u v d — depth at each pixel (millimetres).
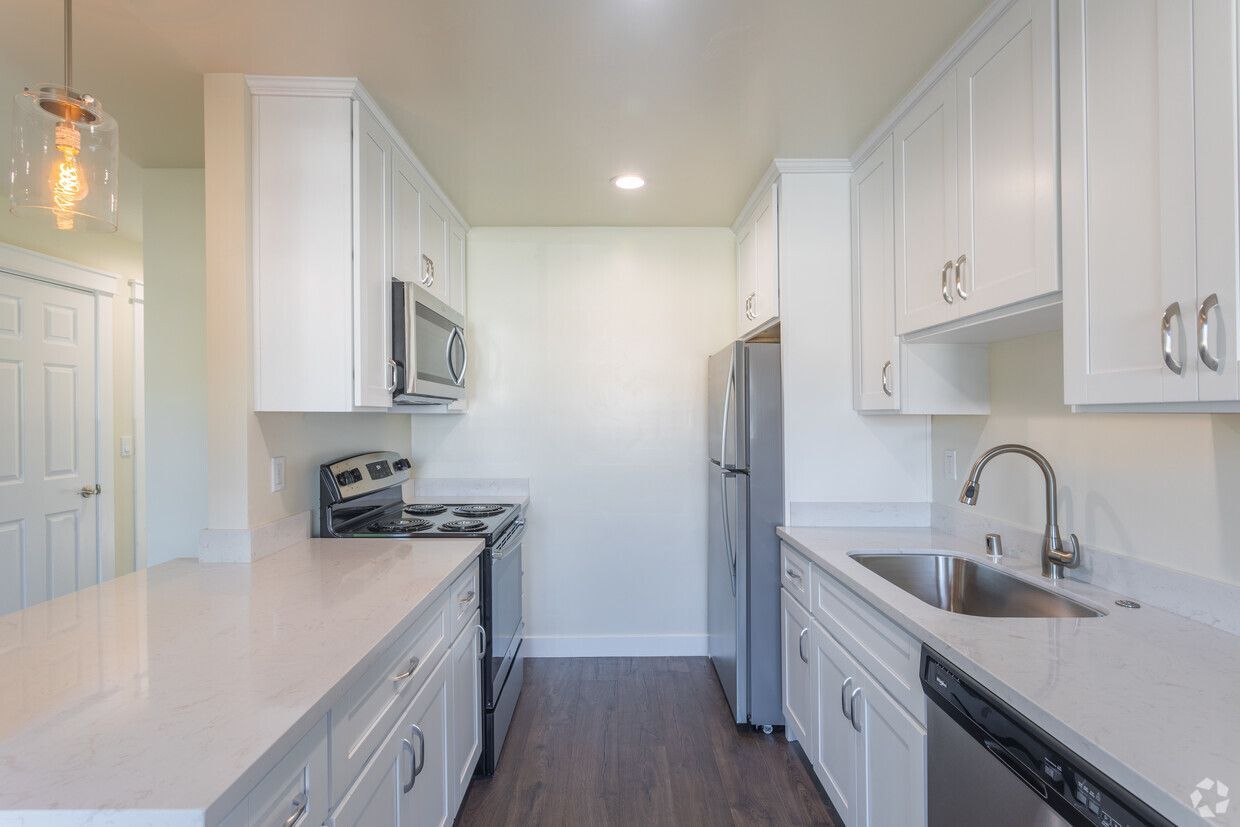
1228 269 882
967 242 1607
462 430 3320
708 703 2768
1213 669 1064
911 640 1385
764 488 2498
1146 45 1029
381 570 1740
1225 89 888
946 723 1228
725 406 2631
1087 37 1169
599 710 2705
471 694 2041
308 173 1857
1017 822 1000
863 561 2004
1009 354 1939
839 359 2428
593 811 2008
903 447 2432
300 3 1494
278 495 2002
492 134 2203
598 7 1519
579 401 3330
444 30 1608
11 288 2797
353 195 1865
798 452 2432
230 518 1826
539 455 3324
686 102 1987
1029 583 1640
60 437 3049
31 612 1376
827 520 2424
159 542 2312
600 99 1967
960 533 2203
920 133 1866
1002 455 1980
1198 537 1312
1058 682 1016
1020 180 1386
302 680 1017
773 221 2504
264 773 800
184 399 2340
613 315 3340
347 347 1860
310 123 1857
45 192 1194
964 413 2035
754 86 1893
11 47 1658
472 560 2004
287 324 1854
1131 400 1060
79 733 841
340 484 2281
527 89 1908
